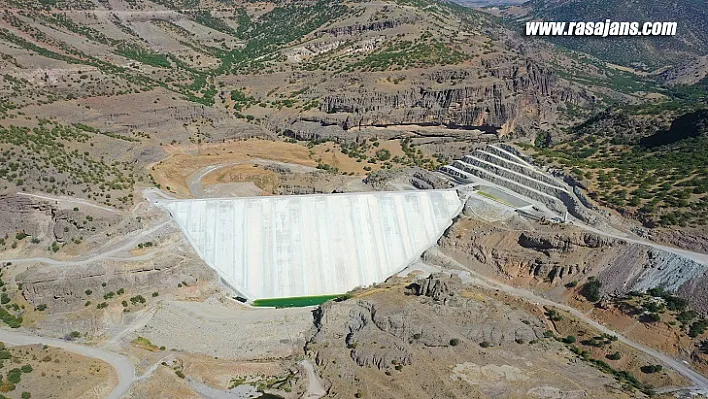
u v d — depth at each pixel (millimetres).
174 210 152125
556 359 115312
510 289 141250
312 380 112062
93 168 151875
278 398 107625
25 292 121375
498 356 114875
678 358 115625
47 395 99125
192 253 142625
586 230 143875
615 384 107562
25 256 127562
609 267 135750
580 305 133000
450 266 149125
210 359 118375
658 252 132750
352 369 113000
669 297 124938
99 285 125812
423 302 129000
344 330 125125
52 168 139750
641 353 117062
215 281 140250
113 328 122062
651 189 151625
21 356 108938
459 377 108312
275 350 121750
